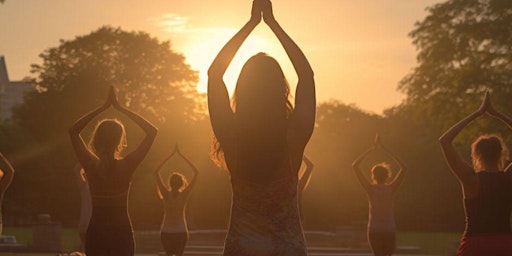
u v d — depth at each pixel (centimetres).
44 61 7488
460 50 5184
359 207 5791
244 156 495
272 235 488
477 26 5128
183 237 1625
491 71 5097
